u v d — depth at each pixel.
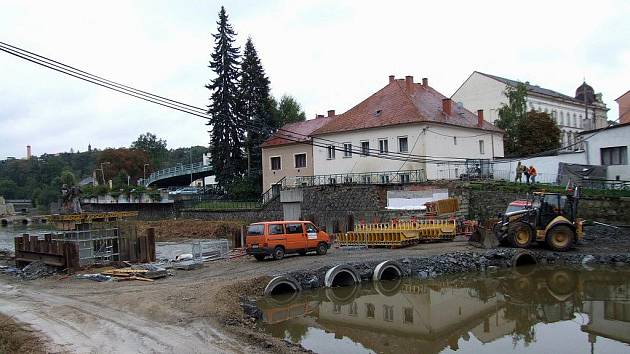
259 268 21.98
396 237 27.91
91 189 69.38
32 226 79.75
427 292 19.59
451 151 47.62
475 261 23.91
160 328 12.48
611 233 28.45
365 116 49.75
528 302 17.83
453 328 14.77
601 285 20.08
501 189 34.91
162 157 160.75
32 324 12.89
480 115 52.16
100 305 15.02
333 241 32.84
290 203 45.34
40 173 144.88
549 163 41.25
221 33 62.53
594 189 33.22
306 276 20.14
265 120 63.97
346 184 41.03
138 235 26.12
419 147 45.16
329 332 14.26
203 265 23.92
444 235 29.75
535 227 25.86
